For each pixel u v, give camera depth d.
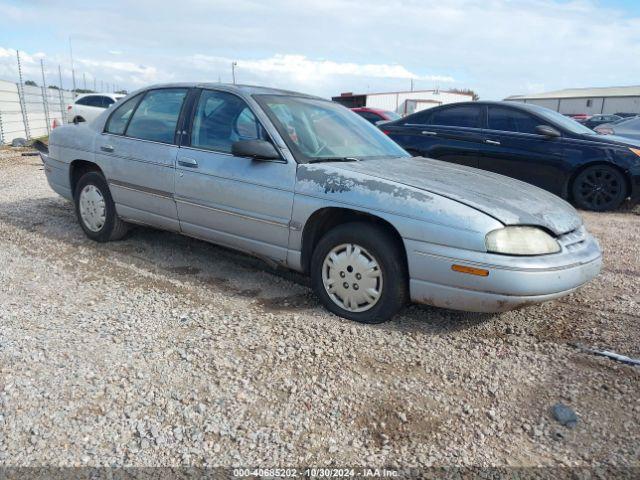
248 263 4.93
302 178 3.84
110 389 2.77
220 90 4.53
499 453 2.46
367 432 2.55
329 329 3.54
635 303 4.18
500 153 8.30
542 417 2.72
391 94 41.44
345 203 3.61
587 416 2.74
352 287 3.65
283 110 4.33
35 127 20.86
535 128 8.09
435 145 8.78
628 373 3.12
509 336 3.58
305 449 2.43
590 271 3.52
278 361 3.10
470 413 2.73
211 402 2.71
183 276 4.54
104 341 3.26
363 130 4.80
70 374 2.88
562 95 66.94
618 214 7.69
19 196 7.65
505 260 3.17
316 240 3.96
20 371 2.89
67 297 3.97
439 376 3.05
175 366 3.01
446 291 3.34
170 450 2.38
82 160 5.39
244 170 4.11
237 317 3.70
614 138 7.94
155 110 4.93
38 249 5.16
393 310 3.54
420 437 2.54
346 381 2.94
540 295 3.24
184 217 4.59
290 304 3.99
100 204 5.33
